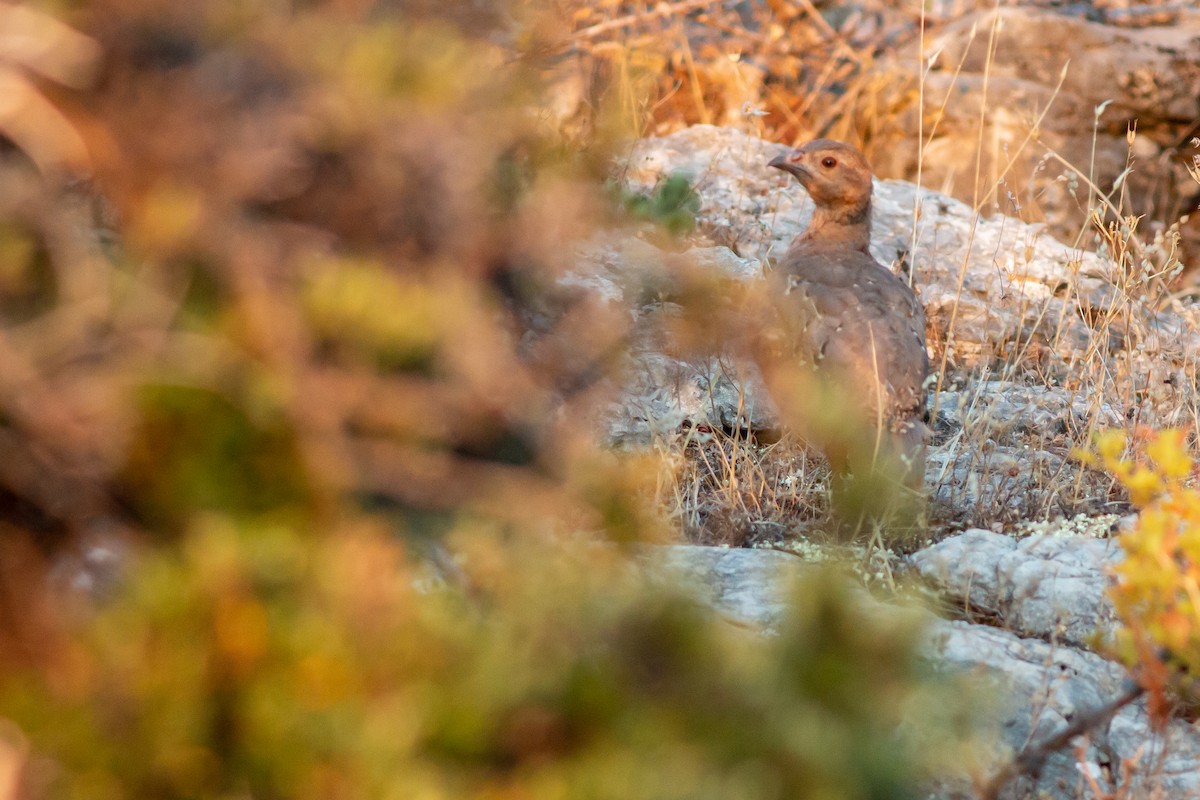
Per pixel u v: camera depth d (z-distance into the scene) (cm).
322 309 393
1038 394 1344
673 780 376
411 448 416
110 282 392
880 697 378
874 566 945
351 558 382
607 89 568
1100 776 753
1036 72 2227
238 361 388
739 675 379
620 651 392
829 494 1026
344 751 374
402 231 425
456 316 423
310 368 396
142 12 389
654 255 543
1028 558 950
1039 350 1477
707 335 525
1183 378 1266
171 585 378
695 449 1182
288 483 386
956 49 2262
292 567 381
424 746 382
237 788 381
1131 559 661
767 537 1047
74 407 381
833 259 1299
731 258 1438
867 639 377
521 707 386
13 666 396
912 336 1215
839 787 370
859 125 2258
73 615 409
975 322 1528
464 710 380
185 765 380
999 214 1798
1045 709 779
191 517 385
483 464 436
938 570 937
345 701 375
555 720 386
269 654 376
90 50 389
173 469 383
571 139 513
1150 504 700
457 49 430
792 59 2250
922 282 1591
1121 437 711
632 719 381
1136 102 2183
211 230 395
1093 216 1509
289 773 376
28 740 388
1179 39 2231
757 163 1786
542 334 480
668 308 525
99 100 394
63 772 388
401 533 424
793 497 1100
